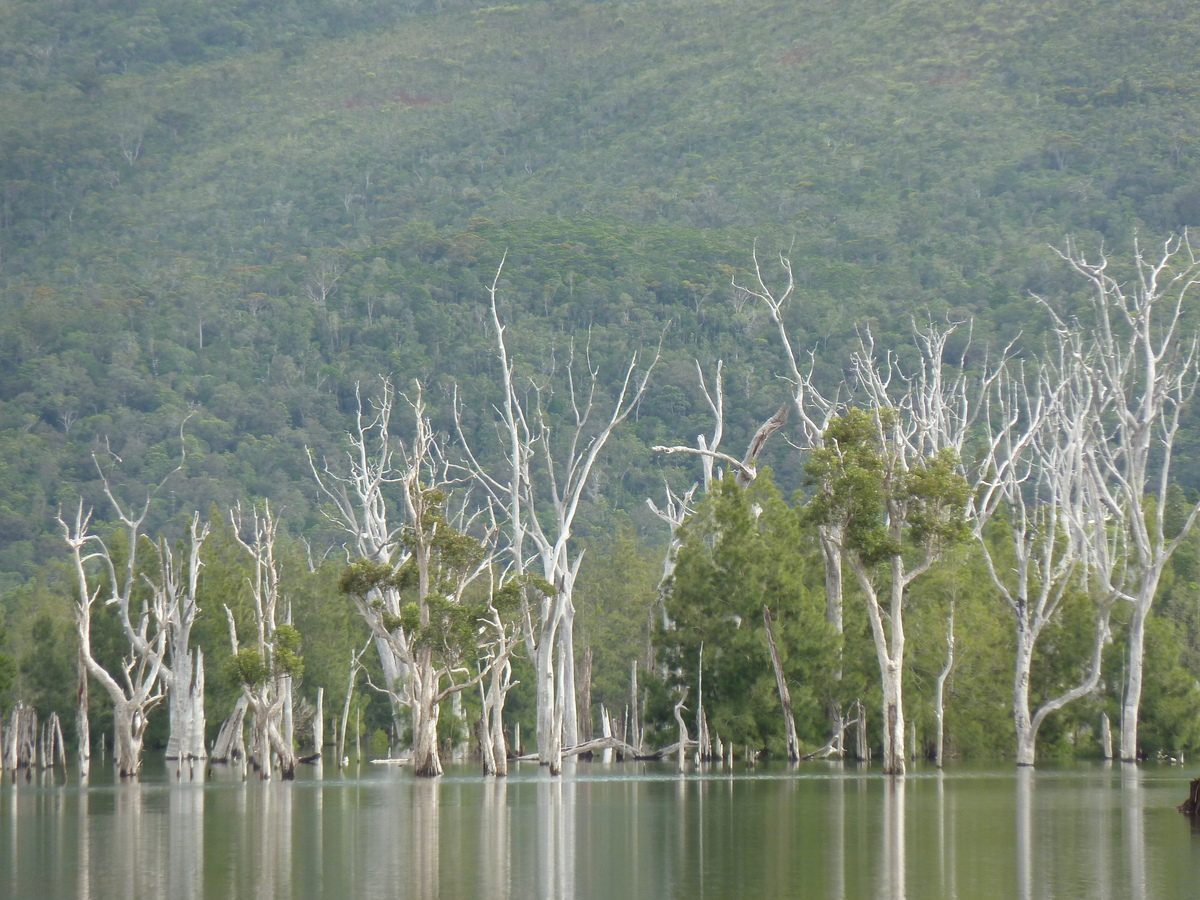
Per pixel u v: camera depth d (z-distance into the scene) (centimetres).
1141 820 13550
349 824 13688
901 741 19462
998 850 11181
